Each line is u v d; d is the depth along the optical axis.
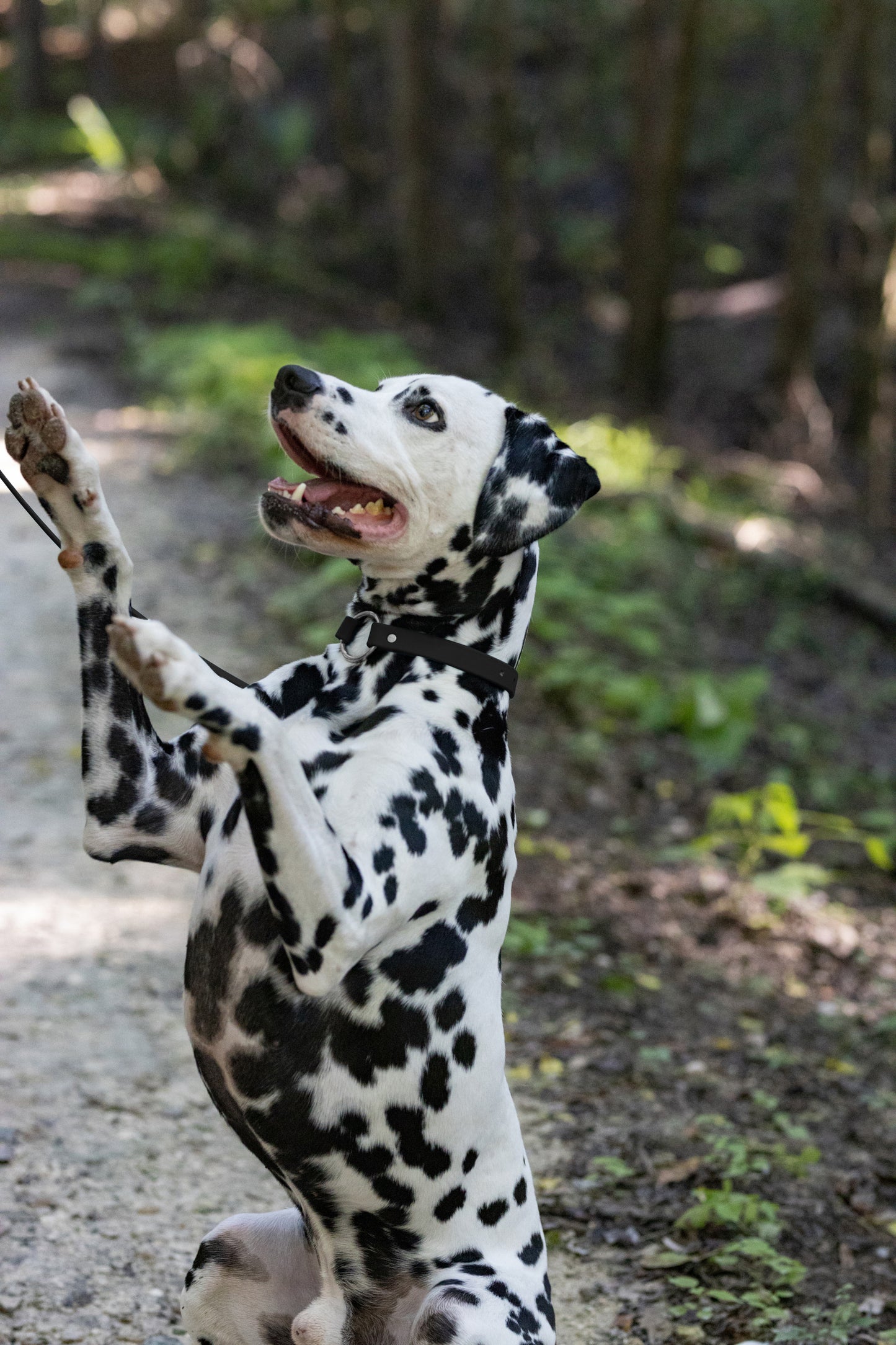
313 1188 2.90
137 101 37.12
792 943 6.95
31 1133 4.42
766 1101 5.27
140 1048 5.05
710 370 24.02
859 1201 4.69
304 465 2.99
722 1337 3.90
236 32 33.53
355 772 2.77
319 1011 2.78
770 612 13.53
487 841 2.89
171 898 6.30
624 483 15.39
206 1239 3.11
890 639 13.77
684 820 8.31
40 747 7.70
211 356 16.14
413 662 2.99
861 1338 3.93
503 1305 2.83
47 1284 3.73
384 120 33.03
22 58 36.19
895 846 8.39
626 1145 4.85
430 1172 2.89
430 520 2.97
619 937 6.61
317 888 2.51
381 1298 3.02
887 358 20.44
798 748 9.95
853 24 19.61
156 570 10.72
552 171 30.38
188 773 3.00
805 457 20.61
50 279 23.39
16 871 6.30
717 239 28.20
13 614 9.71
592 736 8.88
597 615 10.95
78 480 2.82
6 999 5.21
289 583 10.84
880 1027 6.10
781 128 30.73
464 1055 2.88
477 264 28.11
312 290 25.17
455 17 32.25
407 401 3.01
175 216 28.50
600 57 32.56
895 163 25.23
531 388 21.02
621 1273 4.18
